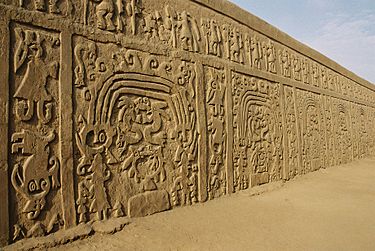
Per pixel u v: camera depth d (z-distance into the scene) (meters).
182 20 4.41
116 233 3.04
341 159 9.53
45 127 2.83
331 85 9.48
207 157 4.54
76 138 3.03
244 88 5.55
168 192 3.88
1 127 2.55
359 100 11.56
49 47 2.93
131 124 3.55
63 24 3.05
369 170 8.97
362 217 4.15
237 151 5.18
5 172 2.54
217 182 4.68
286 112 6.86
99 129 3.22
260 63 6.14
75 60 3.11
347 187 6.37
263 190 5.48
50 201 2.80
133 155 3.53
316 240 3.20
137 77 3.67
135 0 3.81
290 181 6.58
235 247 2.94
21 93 2.70
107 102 3.33
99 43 3.34
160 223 3.42
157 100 3.90
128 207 3.39
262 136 5.92
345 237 3.32
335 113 9.48
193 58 4.49
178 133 4.11
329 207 4.65
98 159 3.18
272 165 6.14
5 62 2.62
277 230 3.48
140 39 3.80
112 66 3.43
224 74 5.09
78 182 3.01
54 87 2.92
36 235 2.67
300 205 4.72
